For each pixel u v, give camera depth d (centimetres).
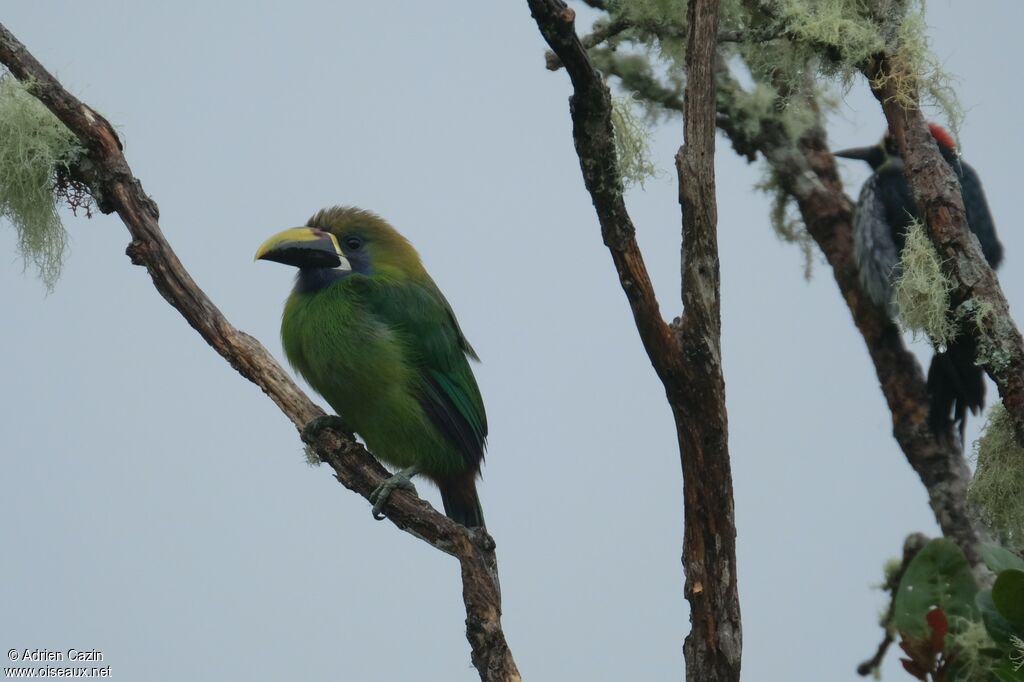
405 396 1168
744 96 1256
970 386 1155
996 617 776
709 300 784
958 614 833
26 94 955
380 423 1181
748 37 1098
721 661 792
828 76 1093
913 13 1030
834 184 1295
